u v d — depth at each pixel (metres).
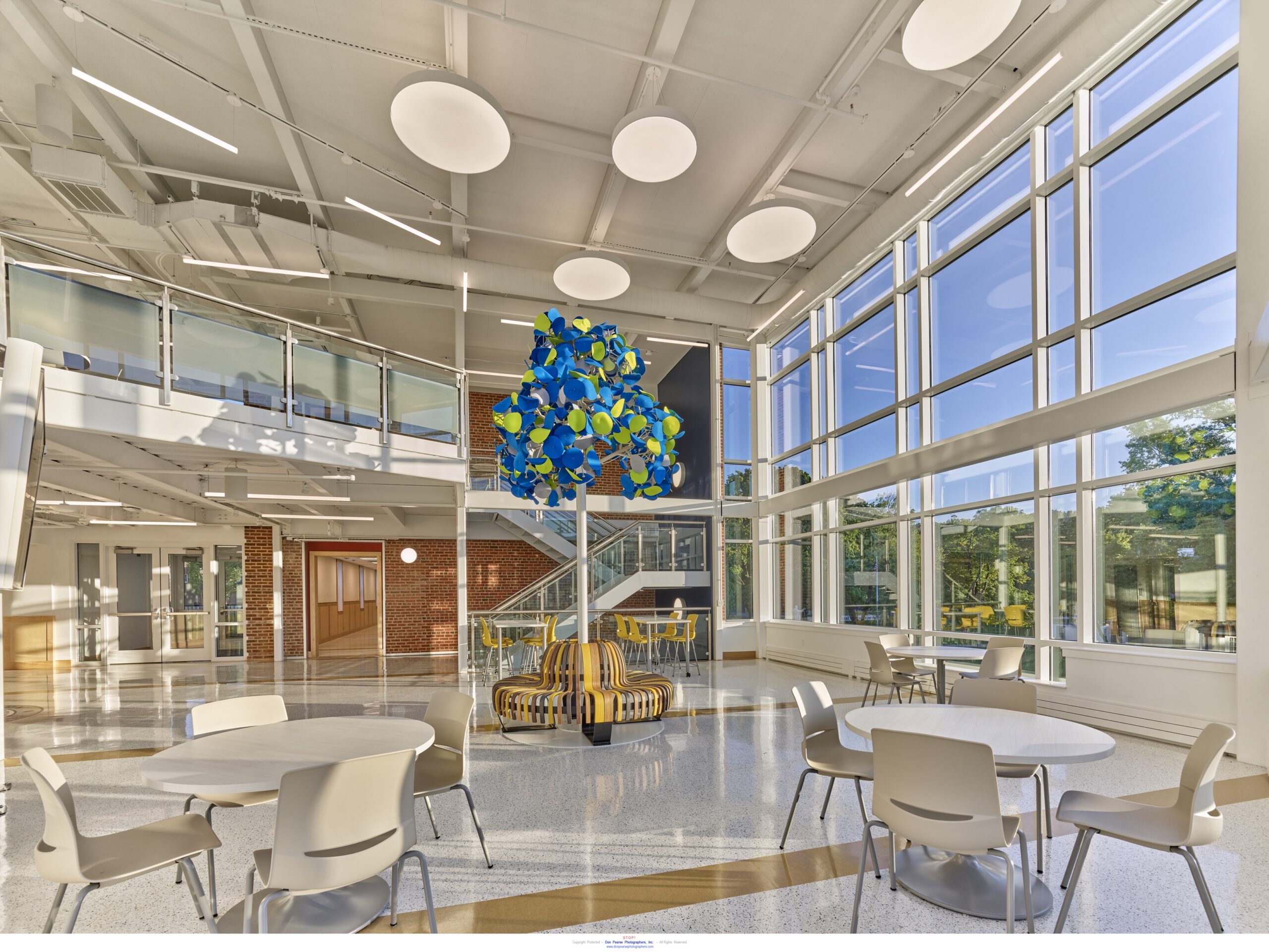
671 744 5.95
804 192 8.67
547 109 7.14
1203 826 2.57
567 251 10.15
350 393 7.65
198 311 6.30
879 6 5.83
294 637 13.46
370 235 9.66
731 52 6.42
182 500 10.84
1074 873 2.72
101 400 5.56
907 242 9.38
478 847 3.68
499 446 6.48
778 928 2.81
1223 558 5.45
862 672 9.63
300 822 2.29
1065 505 6.85
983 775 2.51
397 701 8.10
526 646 10.66
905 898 3.06
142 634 12.98
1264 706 4.91
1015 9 4.50
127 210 7.36
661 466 6.23
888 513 9.61
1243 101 5.14
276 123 6.89
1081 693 6.39
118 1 5.66
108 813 4.31
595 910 2.98
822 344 11.23
